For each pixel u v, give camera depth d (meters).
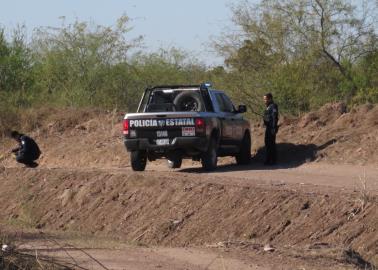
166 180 33.72
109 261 20.28
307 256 20.52
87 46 72.25
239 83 56.41
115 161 49.16
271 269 19.05
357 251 23.67
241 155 42.91
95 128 56.69
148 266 19.56
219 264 19.64
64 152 53.75
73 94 70.19
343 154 40.12
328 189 28.97
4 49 71.88
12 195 39.41
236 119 42.12
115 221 33.22
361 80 54.59
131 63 73.88
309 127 44.62
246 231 27.59
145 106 40.09
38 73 72.56
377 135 40.41
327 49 55.19
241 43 57.28
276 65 55.69
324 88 54.97
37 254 19.81
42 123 60.59
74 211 35.69
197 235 29.08
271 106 41.53
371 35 55.06
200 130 38.19
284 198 27.89
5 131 60.31
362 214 25.02
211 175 35.91
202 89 40.16
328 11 55.09
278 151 43.28
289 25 55.81
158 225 30.58
